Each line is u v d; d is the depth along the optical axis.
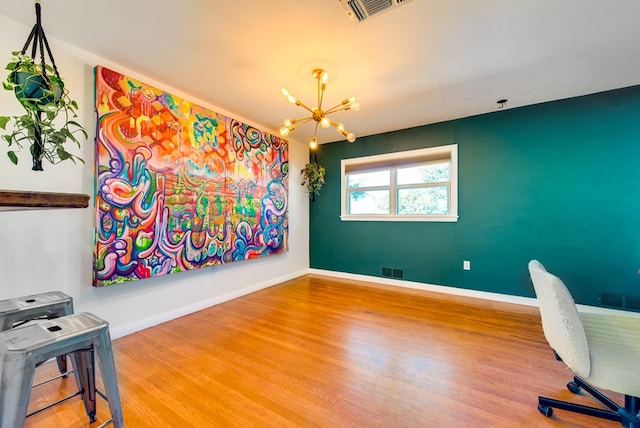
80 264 2.12
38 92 1.50
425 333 2.42
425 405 1.52
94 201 2.16
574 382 1.63
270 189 3.92
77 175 2.11
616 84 2.67
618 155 2.76
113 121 2.21
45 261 1.96
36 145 1.62
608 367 1.13
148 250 2.44
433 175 3.86
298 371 1.84
